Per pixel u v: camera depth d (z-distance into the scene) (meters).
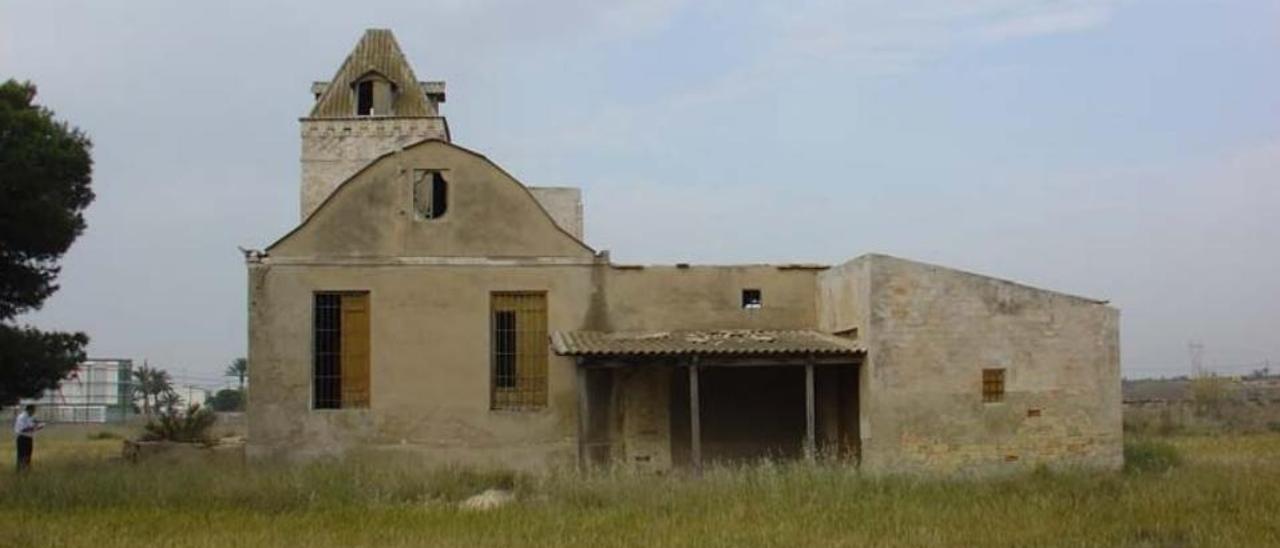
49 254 33.62
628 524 19.00
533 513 20.56
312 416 29.45
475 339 29.92
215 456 30.20
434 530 18.62
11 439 62.78
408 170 30.28
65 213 33.19
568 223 39.94
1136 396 79.31
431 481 25.16
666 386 30.38
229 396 116.00
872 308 27.23
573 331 30.11
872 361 27.11
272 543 17.47
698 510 20.52
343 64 46.19
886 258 27.38
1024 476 24.69
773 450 30.64
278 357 29.55
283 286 29.73
